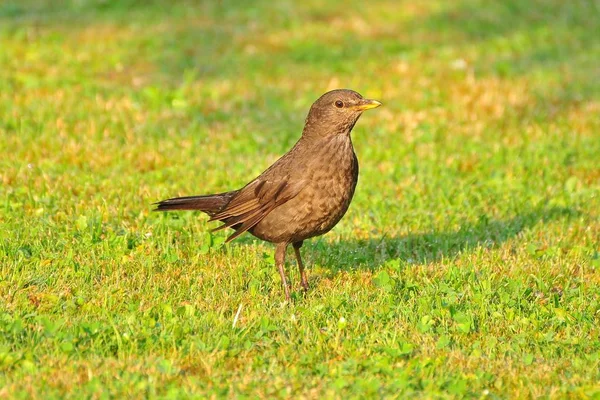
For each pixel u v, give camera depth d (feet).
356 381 28.66
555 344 32.24
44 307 33.24
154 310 33.53
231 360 30.19
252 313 33.68
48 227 41.22
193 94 66.28
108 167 50.62
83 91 63.87
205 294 35.60
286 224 35.04
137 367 29.25
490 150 55.83
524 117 62.69
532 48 81.92
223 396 27.89
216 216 36.40
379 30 87.61
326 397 27.89
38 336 30.60
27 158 51.19
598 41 84.64
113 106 61.11
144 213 44.11
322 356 30.78
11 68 67.92
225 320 32.96
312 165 34.60
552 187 50.55
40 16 87.10
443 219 45.37
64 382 28.04
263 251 40.88
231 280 36.78
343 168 34.83
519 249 42.01
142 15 89.71
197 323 32.58
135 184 47.39
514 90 67.62
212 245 40.55
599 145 57.11
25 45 74.95
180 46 79.41
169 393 27.35
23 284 35.19
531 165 53.11
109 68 71.41
